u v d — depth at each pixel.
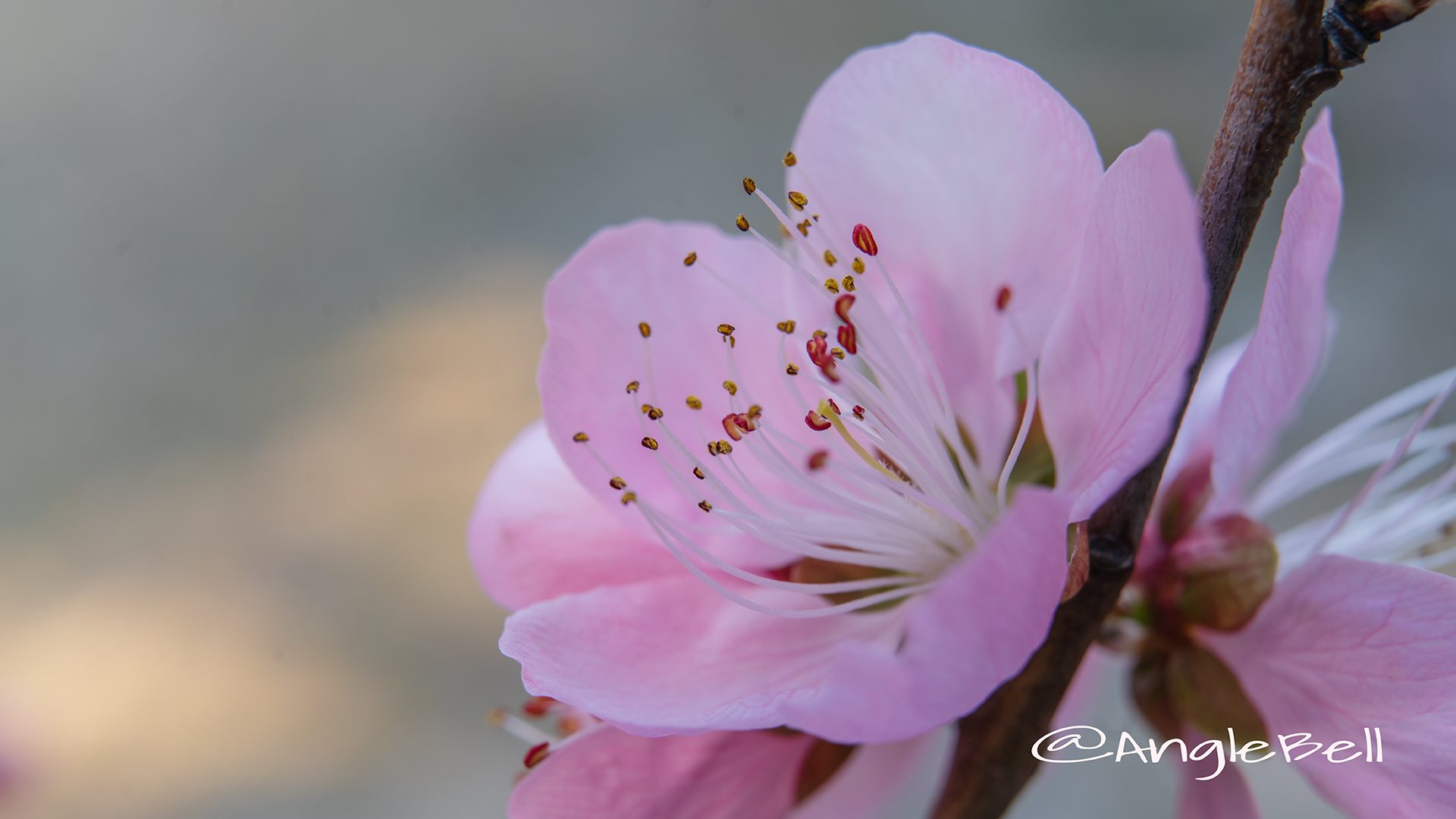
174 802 0.33
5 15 0.44
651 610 0.14
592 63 0.43
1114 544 0.13
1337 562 0.14
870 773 0.15
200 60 0.44
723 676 0.14
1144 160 0.12
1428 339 0.37
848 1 0.43
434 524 0.37
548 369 0.14
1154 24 0.41
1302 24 0.13
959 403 0.14
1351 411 0.36
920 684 0.12
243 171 0.42
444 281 0.41
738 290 0.14
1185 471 0.14
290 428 0.39
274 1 0.44
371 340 0.40
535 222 0.41
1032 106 0.13
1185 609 0.14
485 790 0.33
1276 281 0.13
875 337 0.14
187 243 0.41
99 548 0.37
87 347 0.40
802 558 0.14
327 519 0.37
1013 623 0.12
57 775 0.33
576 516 0.14
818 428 0.14
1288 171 0.37
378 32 0.44
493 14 0.44
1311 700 0.14
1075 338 0.13
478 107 0.43
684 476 0.14
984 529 0.14
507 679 0.34
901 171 0.14
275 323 0.40
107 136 0.43
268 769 0.33
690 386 0.14
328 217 0.42
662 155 0.41
